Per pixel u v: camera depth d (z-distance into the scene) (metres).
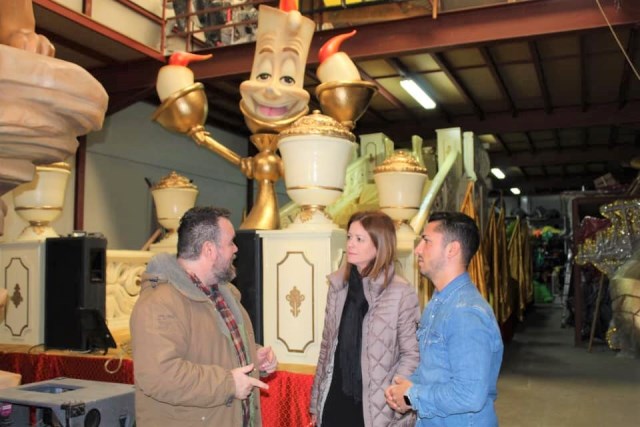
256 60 3.83
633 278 6.63
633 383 6.12
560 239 19.02
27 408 2.08
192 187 4.52
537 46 7.14
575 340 8.61
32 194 3.91
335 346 2.31
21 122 1.17
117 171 8.20
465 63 7.77
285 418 2.83
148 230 8.79
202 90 4.17
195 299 1.85
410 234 4.02
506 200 23.06
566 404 5.30
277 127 3.92
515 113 10.21
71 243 3.41
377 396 2.18
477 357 1.62
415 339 2.25
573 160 13.97
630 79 8.35
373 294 2.28
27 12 1.37
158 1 7.09
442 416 1.70
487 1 6.25
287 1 3.82
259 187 4.07
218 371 1.78
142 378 1.70
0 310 1.83
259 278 3.08
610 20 5.25
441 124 10.69
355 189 7.42
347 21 6.32
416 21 5.93
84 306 3.34
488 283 7.78
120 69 6.99
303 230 3.03
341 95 3.63
